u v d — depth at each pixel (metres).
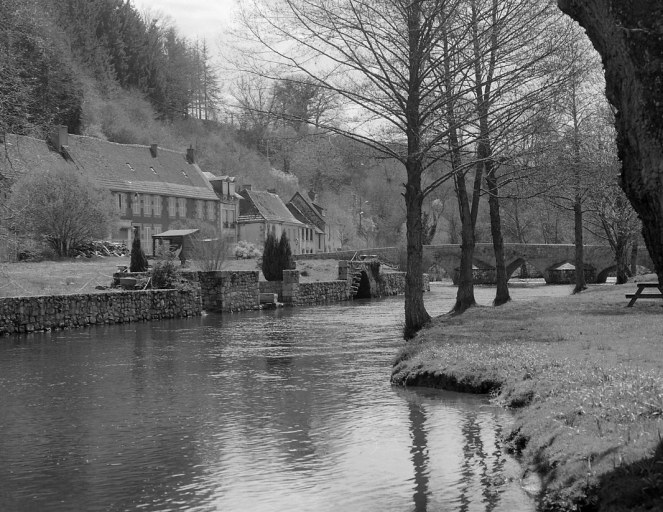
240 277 41.66
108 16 116.56
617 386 10.05
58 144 71.38
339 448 10.45
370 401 13.62
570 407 9.62
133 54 119.81
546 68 20.03
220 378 16.92
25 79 29.48
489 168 28.34
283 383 16.09
